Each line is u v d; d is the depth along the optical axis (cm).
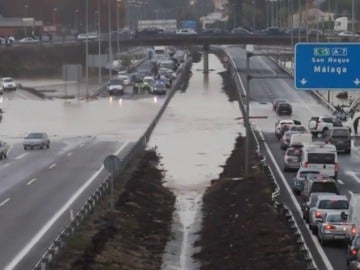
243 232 8919
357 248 6994
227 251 8412
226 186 12581
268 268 7175
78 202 10356
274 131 19650
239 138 18512
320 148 11988
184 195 12538
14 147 16912
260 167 13600
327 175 11425
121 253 8106
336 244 8106
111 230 8769
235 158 15675
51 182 12106
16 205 10231
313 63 10200
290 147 14438
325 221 8088
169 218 10750
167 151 16975
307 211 9156
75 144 17312
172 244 9231
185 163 15550
